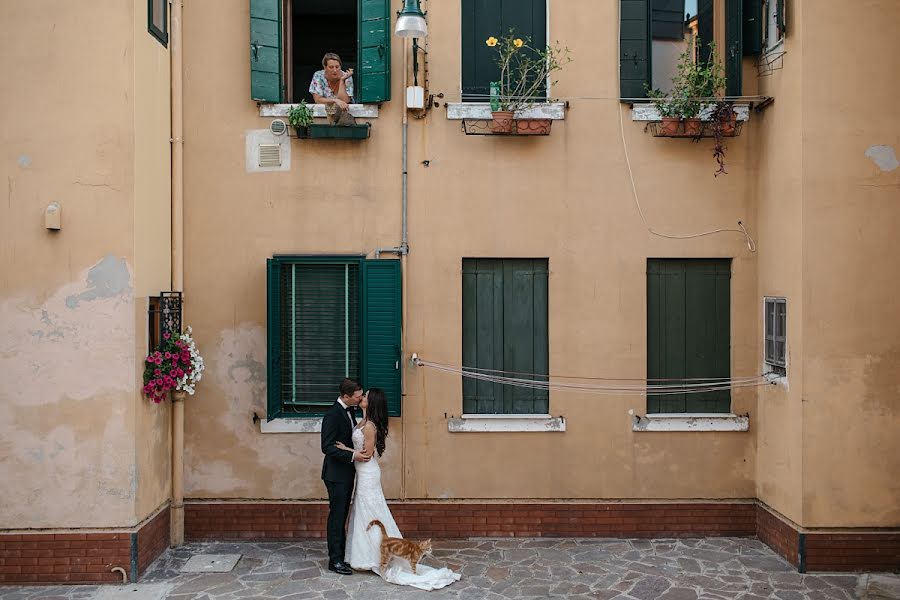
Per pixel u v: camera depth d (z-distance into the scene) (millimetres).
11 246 6648
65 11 6648
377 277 7816
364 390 7840
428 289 7965
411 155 7938
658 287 8109
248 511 7875
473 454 7977
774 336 7645
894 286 7027
